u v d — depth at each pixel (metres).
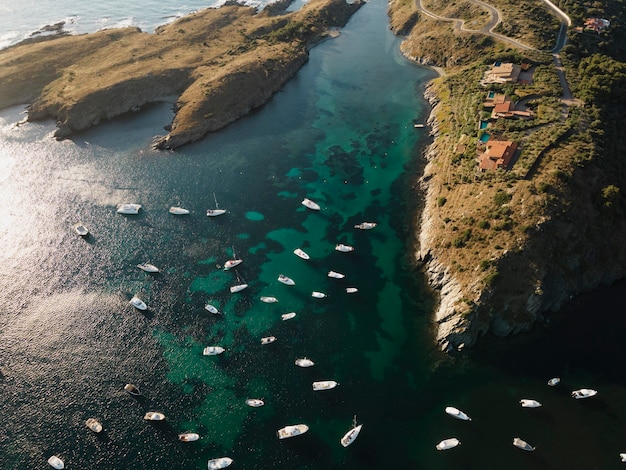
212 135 157.25
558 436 79.69
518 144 122.75
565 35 171.38
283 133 159.00
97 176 138.75
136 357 93.69
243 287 106.75
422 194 131.38
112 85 170.25
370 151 149.75
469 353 91.88
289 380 89.88
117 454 79.56
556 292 97.38
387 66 198.88
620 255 103.31
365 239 119.12
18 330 98.56
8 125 161.62
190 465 78.25
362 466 77.69
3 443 80.75
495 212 106.00
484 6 198.62
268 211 127.62
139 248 116.56
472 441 79.75
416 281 107.75
